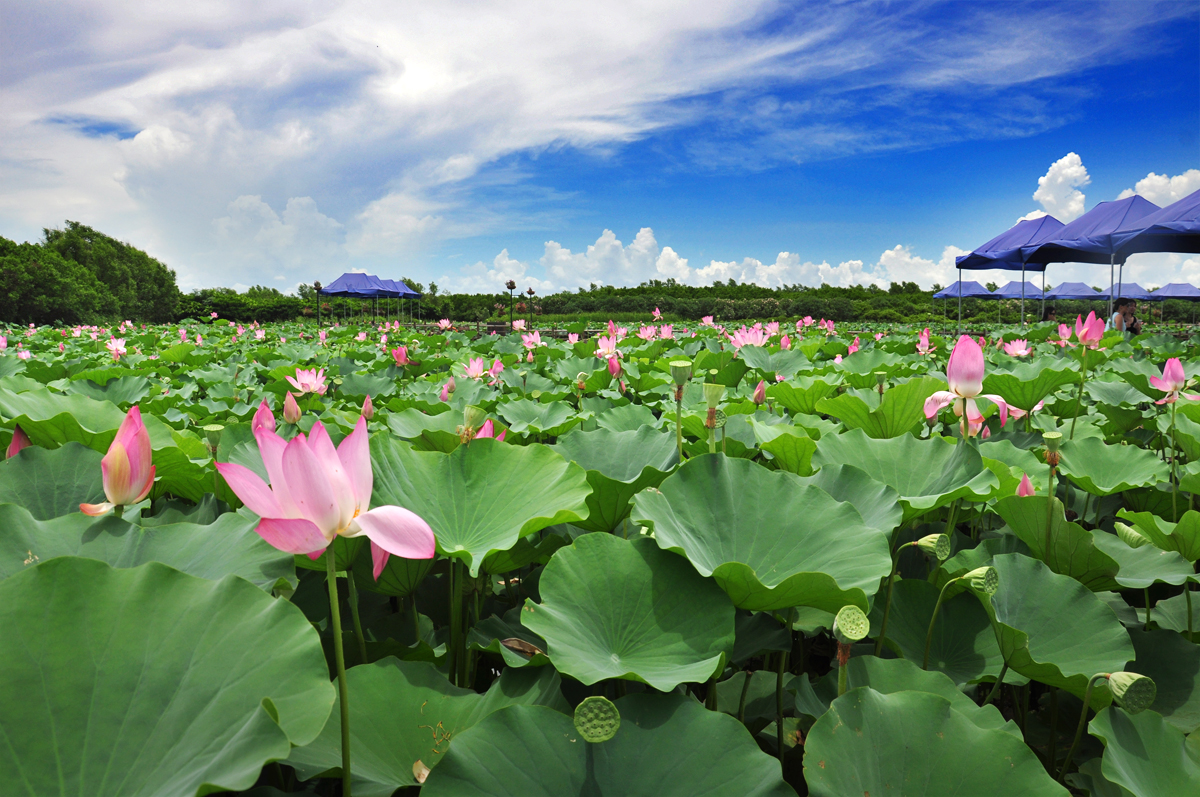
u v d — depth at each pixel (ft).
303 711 3.15
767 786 3.53
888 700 4.04
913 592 6.33
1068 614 5.63
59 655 3.16
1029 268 76.89
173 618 3.48
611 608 4.99
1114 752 4.16
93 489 6.43
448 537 5.98
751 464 6.40
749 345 22.22
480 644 5.08
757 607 5.13
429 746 4.06
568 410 12.50
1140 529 7.39
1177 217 39.50
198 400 17.52
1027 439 11.43
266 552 5.04
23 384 11.10
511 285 63.93
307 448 3.15
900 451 8.44
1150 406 14.89
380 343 36.96
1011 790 3.62
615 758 3.65
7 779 2.73
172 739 3.01
